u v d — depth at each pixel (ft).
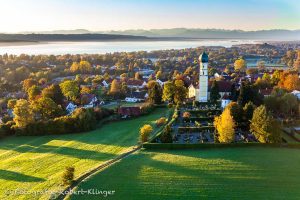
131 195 280.72
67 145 434.71
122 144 424.46
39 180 330.95
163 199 273.54
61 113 558.97
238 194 277.85
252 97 527.81
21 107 493.77
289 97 536.01
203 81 625.41
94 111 528.22
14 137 486.79
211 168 326.65
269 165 330.95
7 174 352.08
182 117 524.52
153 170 326.24
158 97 629.92
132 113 557.33
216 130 442.50
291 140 412.98
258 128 398.01
